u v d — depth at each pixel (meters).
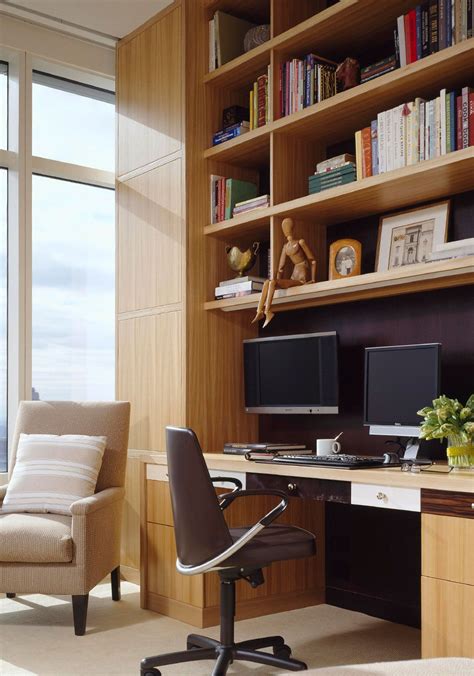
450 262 2.80
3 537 3.21
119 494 3.67
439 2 2.93
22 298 4.25
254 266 4.15
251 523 3.56
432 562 2.45
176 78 4.00
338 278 3.38
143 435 4.08
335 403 3.49
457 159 2.78
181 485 2.69
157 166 4.10
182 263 3.88
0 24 4.19
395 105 3.28
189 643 2.98
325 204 3.37
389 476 2.60
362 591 3.65
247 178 4.15
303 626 3.42
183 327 3.84
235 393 3.98
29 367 4.27
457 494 2.39
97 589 4.11
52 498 3.48
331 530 3.81
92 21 4.26
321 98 3.42
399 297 3.46
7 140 4.35
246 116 3.98
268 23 4.20
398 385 3.17
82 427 3.85
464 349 3.18
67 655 3.01
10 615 3.59
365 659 2.95
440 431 2.71
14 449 3.86
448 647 2.38
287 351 3.71
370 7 3.20
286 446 3.57
